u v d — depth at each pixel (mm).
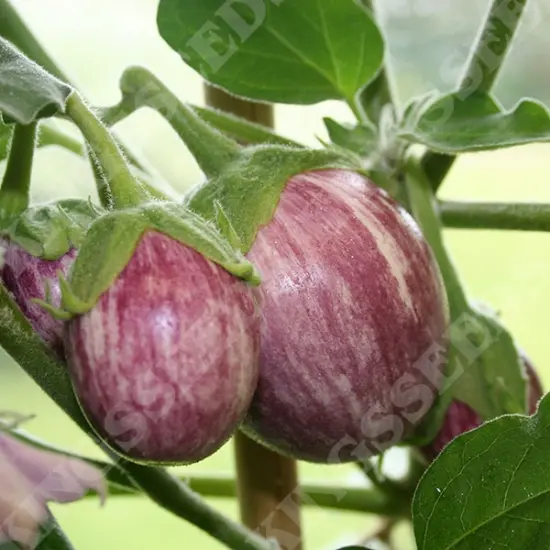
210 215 377
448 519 389
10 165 383
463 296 426
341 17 421
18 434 384
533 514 383
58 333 375
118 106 392
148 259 348
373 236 382
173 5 415
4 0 417
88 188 418
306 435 387
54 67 423
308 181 387
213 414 347
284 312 372
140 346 342
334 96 440
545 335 484
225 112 455
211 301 347
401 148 435
